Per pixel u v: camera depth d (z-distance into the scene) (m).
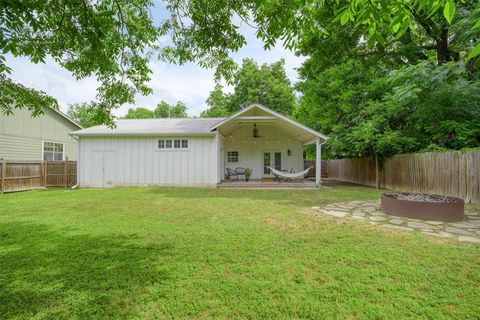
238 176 15.55
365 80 13.56
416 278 2.80
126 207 7.04
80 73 4.67
